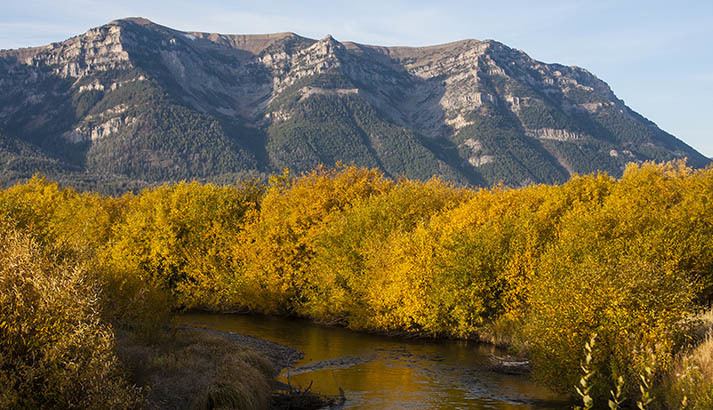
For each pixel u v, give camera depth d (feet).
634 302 83.97
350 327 171.12
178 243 212.64
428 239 160.97
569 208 170.81
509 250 148.15
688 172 191.11
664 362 78.28
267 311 198.08
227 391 78.74
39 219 143.13
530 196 195.00
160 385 82.48
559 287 91.81
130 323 108.06
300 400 88.79
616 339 82.33
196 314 201.67
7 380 53.26
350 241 179.93
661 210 148.25
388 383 103.24
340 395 92.99
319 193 208.95
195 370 91.71
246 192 234.79
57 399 54.95
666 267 109.40
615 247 112.47
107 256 209.46
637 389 78.95
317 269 186.19
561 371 86.79
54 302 57.36
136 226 215.31
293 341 150.30
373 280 165.17
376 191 218.38
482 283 147.95
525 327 108.99
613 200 164.25
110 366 59.98
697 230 132.87
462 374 111.04
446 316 153.99
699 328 92.12
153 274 211.00
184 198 223.10
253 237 204.33
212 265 209.56
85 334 57.67
